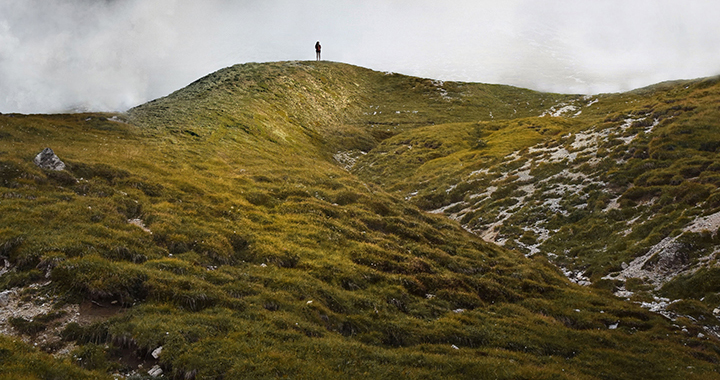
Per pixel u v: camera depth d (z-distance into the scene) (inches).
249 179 1899.6
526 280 1465.3
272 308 919.0
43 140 1728.6
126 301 804.6
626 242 1708.9
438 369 786.2
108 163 1562.5
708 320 1193.4
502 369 813.2
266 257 1166.3
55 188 1239.5
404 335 946.7
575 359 967.6
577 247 1843.0
